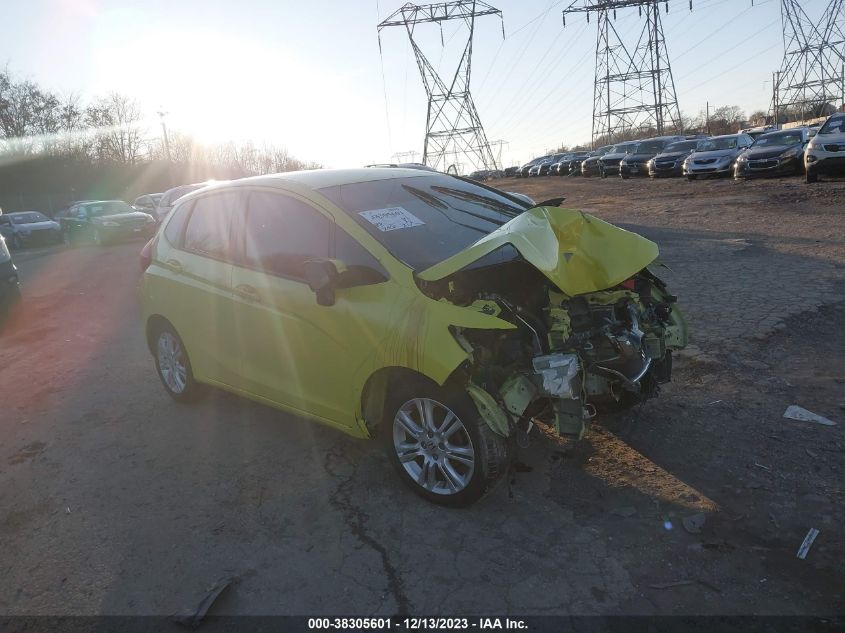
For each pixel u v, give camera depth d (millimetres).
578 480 3676
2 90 44094
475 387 3250
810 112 57250
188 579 3117
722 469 3662
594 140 61031
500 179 58781
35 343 7801
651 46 56594
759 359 5156
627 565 2967
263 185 4418
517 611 2744
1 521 3756
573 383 3260
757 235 10688
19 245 24703
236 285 4359
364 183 4406
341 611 2828
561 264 3492
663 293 4285
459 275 3529
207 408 5230
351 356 3615
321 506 3648
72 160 45812
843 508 3234
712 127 72062
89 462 4406
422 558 3131
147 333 5488
